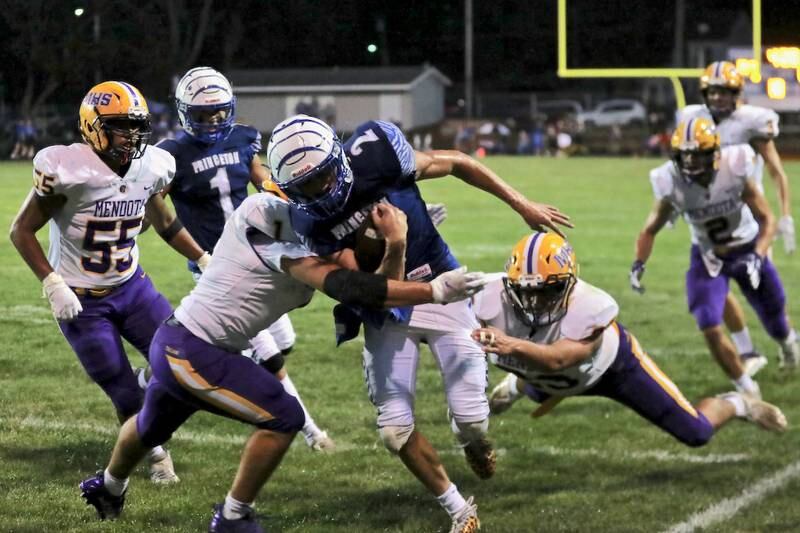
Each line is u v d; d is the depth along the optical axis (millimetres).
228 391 9188
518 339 10070
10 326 18234
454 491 10242
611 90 99188
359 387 15531
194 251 12078
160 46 85125
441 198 42938
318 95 93438
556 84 101250
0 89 81312
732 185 15086
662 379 11320
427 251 10109
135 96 10797
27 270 23656
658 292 23641
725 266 15539
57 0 79125
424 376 16359
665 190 15297
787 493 11586
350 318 10039
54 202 10812
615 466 12453
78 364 16094
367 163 9453
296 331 18906
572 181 50844
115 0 83750
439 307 10477
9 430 12914
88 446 12438
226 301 9148
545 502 11250
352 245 9258
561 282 10133
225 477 11688
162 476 11477
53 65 78312
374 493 11391
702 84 16984
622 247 30188
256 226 8992
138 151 11078
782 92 50625
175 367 9188
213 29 95500
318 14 102812
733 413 11891
